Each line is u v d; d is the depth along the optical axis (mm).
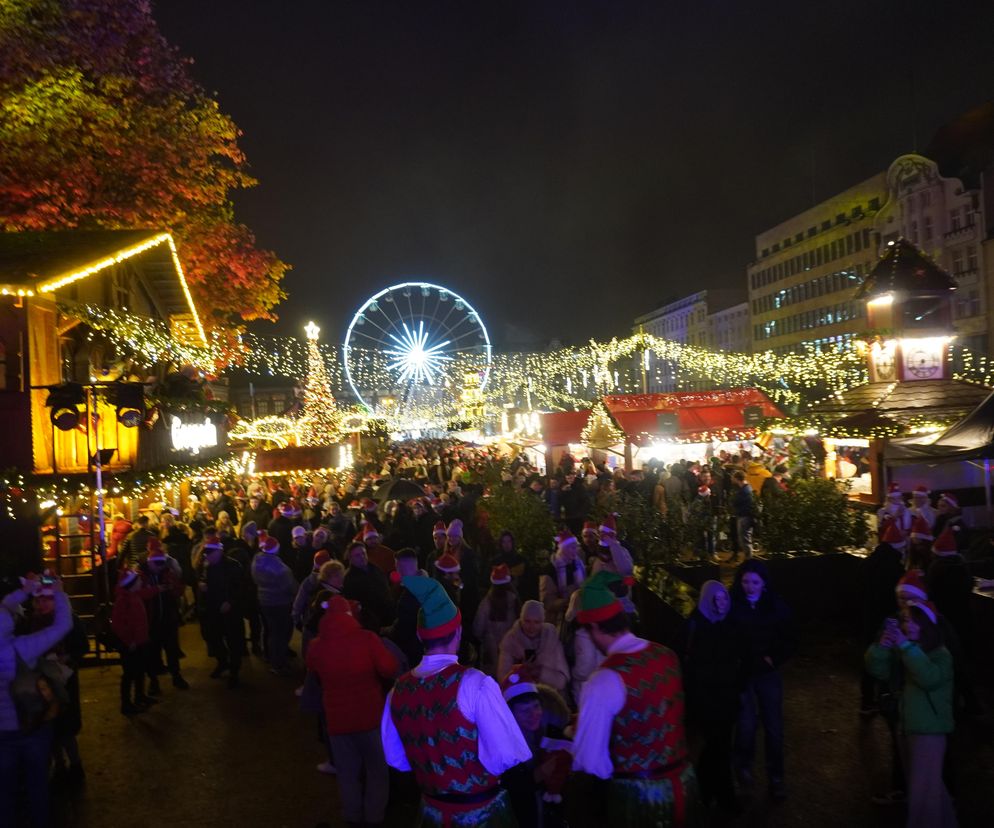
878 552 8781
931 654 5605
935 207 53594
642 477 20359
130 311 18688
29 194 20156
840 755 7516
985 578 10914
